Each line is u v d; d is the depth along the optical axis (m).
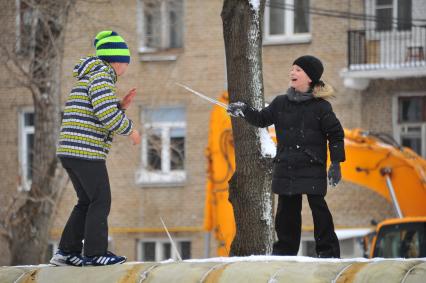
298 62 18.09
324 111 17.89
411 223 31.94
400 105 48.81
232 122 21.34
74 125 17.61
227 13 21.39
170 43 53.12
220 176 32.12
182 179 52.41
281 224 18.53
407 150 35.00
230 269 16.19
